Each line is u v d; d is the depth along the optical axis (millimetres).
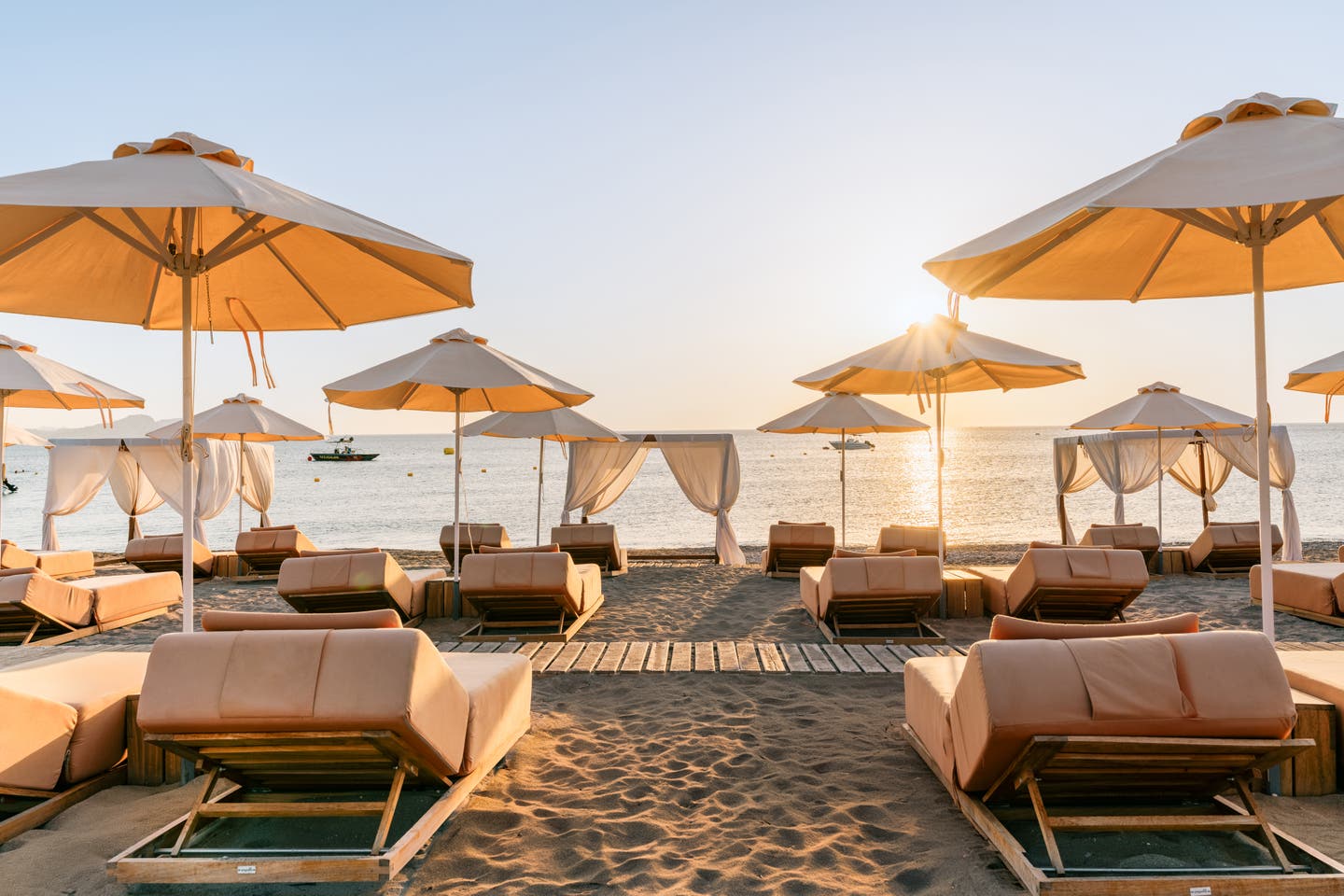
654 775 3842
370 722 2742
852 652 6348
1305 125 3090
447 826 3244
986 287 4020
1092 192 3244
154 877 2752
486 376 7406
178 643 2826
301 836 3154
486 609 7387
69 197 2695
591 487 14203
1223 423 11586
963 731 3074
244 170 3520
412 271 4090
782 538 11188
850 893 2719
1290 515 13656
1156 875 2615
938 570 7078
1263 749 2670
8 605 7047
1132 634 2980
